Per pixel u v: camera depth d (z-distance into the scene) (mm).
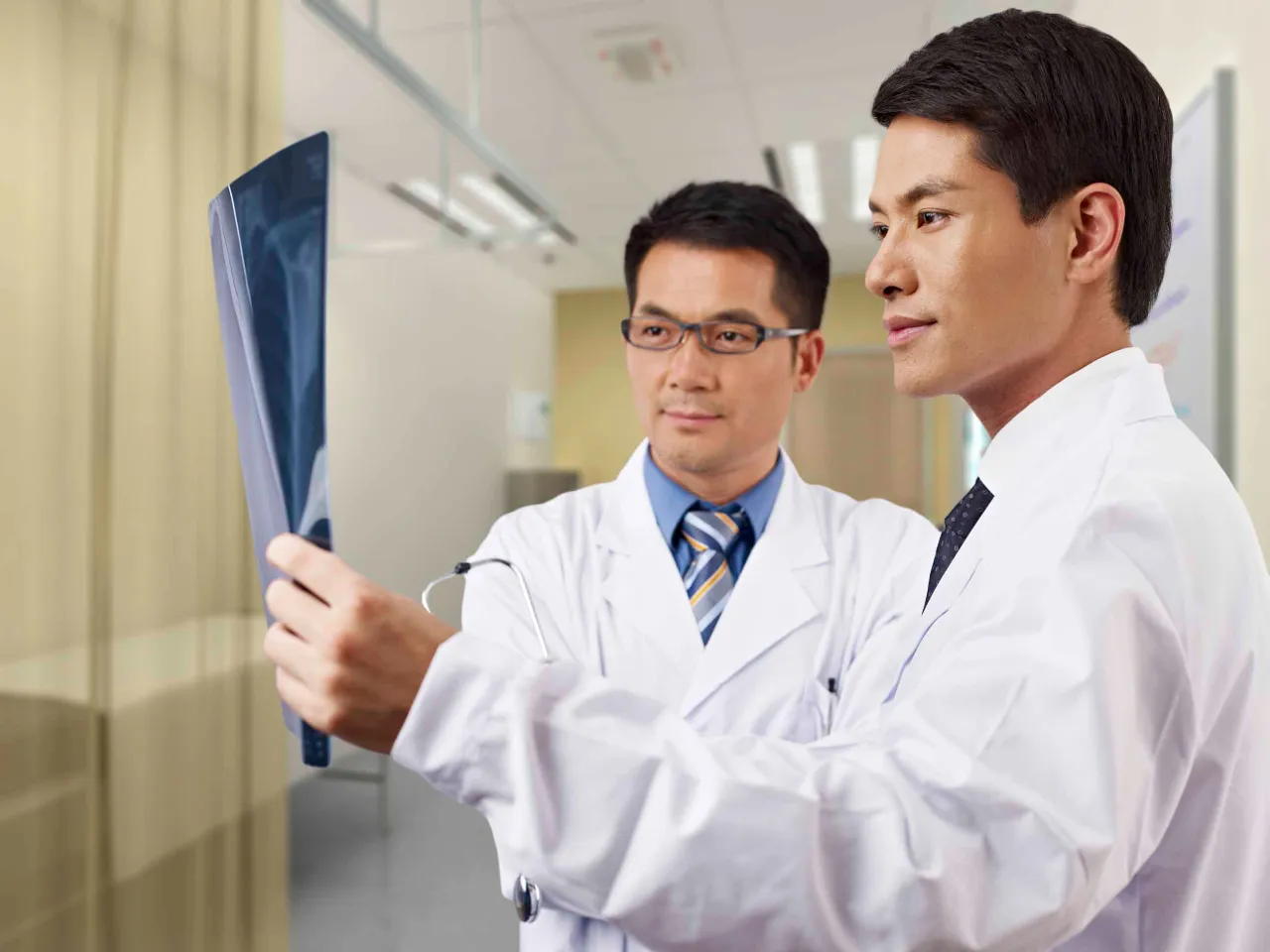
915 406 6121
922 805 343
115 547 1346
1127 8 1838
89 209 1318
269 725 1562
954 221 449
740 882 331
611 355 6703
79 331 1312
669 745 361
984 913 329
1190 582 375
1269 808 434
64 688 1283
